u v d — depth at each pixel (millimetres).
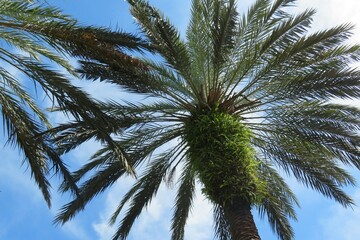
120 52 10281
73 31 9227
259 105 12227
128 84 11891
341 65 11727
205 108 11938
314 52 11375
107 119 9211
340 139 11570
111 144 9188
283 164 13062
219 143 10797
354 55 11656
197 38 12609
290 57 11375
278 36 11289
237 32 12180
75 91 9055
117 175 13039
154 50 10344
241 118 12289
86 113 9070
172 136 12578
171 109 12312
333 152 11859
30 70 9164
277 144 12750
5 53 9180
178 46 11367
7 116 9211
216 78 11992
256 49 11594
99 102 11875
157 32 11336
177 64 11523
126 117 12070
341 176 12867
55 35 9125
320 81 11500
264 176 13539
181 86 12219
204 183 10734
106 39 9867
